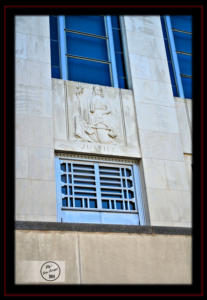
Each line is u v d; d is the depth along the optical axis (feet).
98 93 33.91
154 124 34.27
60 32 36.09
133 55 36.63
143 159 32.60
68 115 32.19
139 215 31.09
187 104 36.88
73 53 35.86
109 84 35.88
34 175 28.76
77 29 37.01
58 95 32.60
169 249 24.82
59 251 22.86
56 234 23.17
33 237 22.71
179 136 34.63
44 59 33.19
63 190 30.22
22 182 28.22
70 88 33.30
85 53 36.29
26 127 30.12
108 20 38.29
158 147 33.50
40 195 28.30
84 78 35.22
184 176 33.09
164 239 24.99
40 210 27.86
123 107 34.17
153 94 35.53
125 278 23.38
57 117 31.76
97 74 35.83
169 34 40.11
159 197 31.58
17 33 33.35
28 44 33.27
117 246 23.99
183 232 25.52
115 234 24.22
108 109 33.63
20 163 28.76
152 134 33.81
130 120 33.88
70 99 32.86
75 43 36.35
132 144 32.99
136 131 33.60
